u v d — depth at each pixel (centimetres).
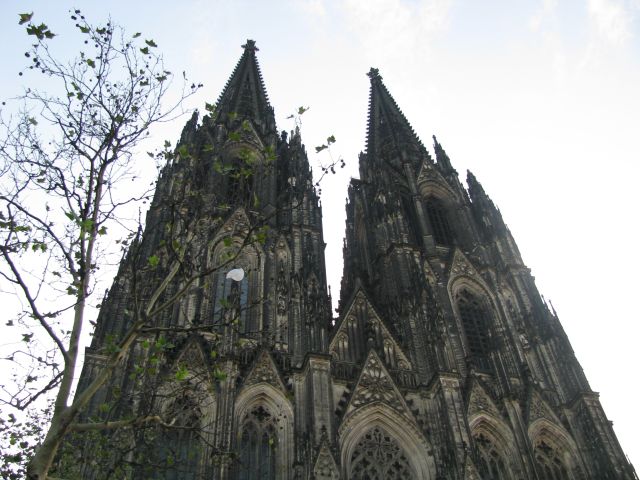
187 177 7219
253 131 10694
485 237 10000
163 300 6881
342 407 6456
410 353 7425
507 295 8944
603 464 6675
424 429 6519
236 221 8538
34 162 3397
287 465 5872
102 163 3556
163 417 4019
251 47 14862
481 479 5909
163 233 7688
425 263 8925
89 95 3669
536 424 7056
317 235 8656
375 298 9038
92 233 3403
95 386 2936
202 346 6575
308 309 7275
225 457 5469
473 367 7488
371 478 6103
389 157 11994
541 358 7931
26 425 4194
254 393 6353
